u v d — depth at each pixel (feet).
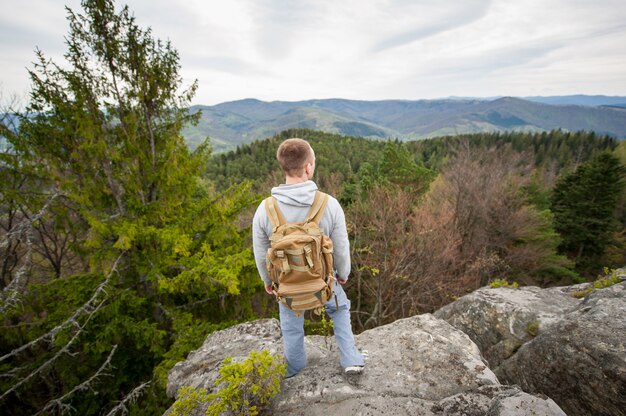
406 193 50.06
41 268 30.35
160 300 23.24
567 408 9.68
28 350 21.48
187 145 21.97
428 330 10.62
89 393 20.93
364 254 44.91
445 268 45.75
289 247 5.60
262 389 7.32
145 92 19.43
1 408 20.24
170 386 10.59
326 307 7.36
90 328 19.54
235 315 25.22
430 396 7.51
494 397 7.07
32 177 18.54
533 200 79.92
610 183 76.74
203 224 22.66
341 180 74.13
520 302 16.34
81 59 17.61
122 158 19.42
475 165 66.74
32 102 17.12
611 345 9.22
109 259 19.22
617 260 82.23
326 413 7.13
